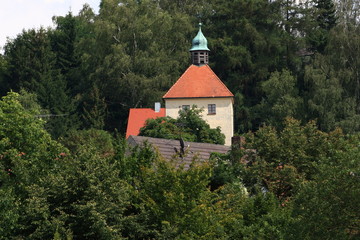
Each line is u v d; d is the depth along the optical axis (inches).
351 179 3946.9
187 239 4483.3
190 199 4867.1
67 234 4419.3
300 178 5979.3
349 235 4028.1
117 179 4813.0
